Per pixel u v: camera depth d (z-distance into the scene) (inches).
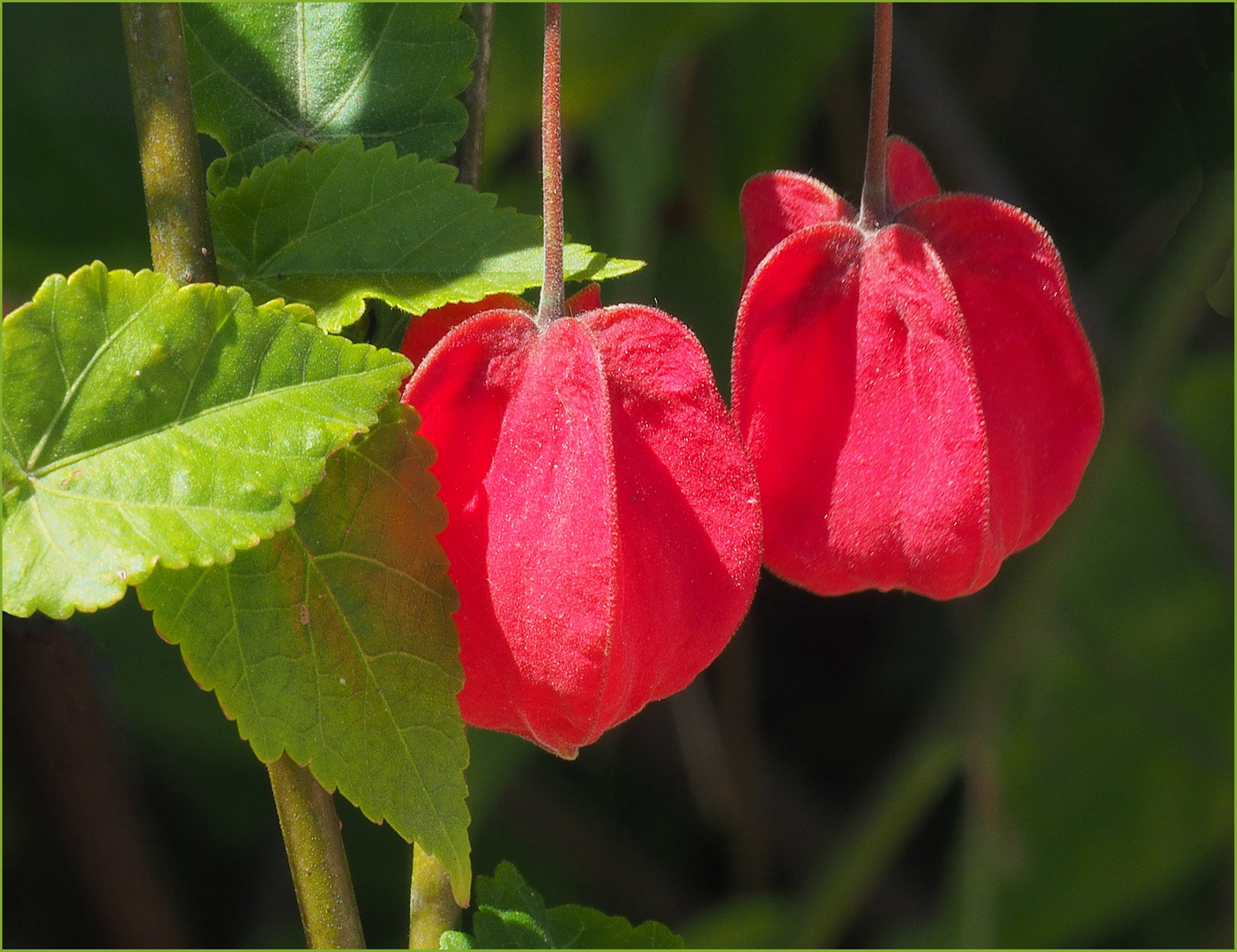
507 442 14.0
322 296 14.3
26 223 19.1
